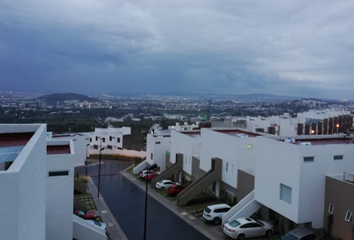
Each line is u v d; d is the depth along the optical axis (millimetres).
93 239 19594
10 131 13250
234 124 58719
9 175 5562
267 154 21047
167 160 42031
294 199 18531
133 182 37719
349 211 17281
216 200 29078
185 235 21422
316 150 18531
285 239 17375
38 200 9523
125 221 24203
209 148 30406
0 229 5516
